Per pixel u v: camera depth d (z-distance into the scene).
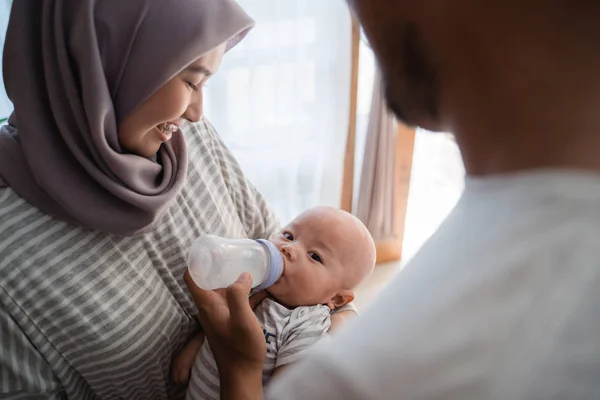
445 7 0.30
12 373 0.84
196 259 0.91
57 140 0.82
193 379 0.99
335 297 1.18
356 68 2.03
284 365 1.00
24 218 0.82
